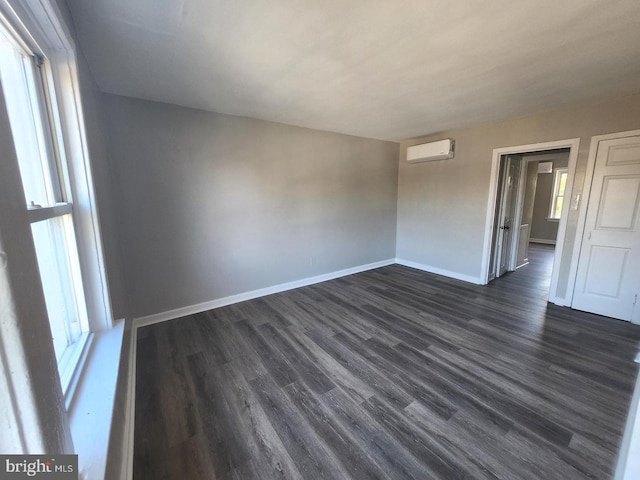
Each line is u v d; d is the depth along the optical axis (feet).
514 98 9.02
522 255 17.13
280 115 10.62
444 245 15.03
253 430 5.19
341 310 10.63
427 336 8.63
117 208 8.48
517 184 15.11
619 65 6.72
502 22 5.05
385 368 7.04
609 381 6.48
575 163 10.13
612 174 9.39
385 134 14.38
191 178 9.77
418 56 6.24
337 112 10.34
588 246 10.11
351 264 15.47
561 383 6.42
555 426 5.22
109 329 5.61
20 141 3.43
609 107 9.24
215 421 5.40
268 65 6.58
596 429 5.14
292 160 12.29
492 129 12.37
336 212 14.29
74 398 3.76
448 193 14.52
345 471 4.41
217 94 8.38
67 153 4.75
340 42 5.66
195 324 9.45
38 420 1.76
